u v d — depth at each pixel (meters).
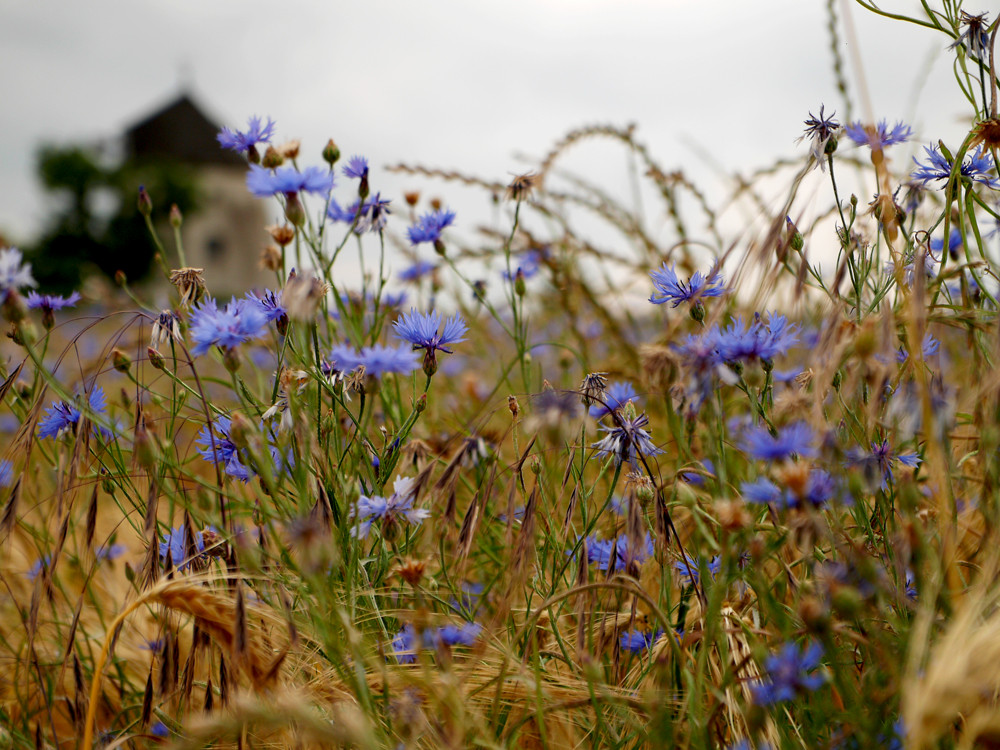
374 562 1.85
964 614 1.08
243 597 1.40
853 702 1.32
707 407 1.54
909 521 1.35
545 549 1.95
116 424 1.97
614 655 1.69
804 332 2.00
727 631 1.47
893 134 1.84
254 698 1.45
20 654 2.10
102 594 2.55
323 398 2.19
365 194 2.37
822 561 1.52
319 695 1.54
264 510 1.55
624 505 1.67
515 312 2.59
